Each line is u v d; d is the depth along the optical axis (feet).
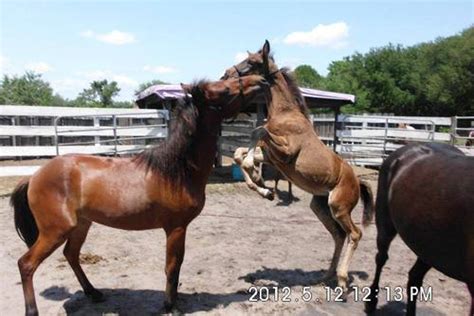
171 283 12.27
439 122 46.52
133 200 11.69
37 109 31.55
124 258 17.52
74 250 12.92
